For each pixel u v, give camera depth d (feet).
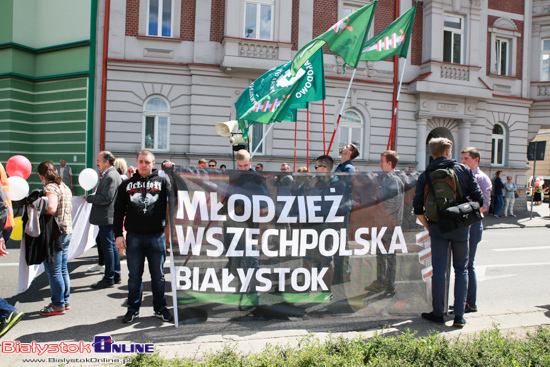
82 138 40.83
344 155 17.12
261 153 44.42
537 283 19.40
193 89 41.78
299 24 44.96
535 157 46.32
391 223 13.99
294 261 13.39
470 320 13.12
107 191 17.25
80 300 15.80
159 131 42.04
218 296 12.94
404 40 21.06
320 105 45.93
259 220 13.29
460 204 12.24
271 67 41.86
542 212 55.06
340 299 13.48
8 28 41.06
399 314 13.69
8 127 40.91
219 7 42.55
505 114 54.49
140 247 13.32
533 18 56.34
